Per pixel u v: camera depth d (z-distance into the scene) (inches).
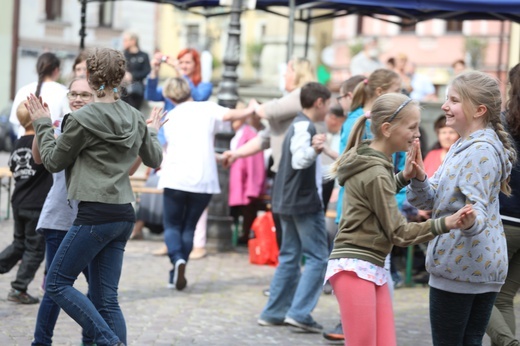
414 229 207.2
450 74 1809.8
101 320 236.7
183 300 366.0
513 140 247.0
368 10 524.4
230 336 311.7
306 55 589.6
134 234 519.2
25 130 336.2
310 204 318.0
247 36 1760.6
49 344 262.5
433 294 220.4
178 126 389.1
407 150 218.7
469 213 199.0
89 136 234.8
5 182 797.9
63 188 280.7
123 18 1814.7
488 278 215.5
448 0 446.6
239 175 503.8
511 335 247.0
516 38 877.8
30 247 338.0
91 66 237.9
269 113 368.8
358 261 215.3
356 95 298.0
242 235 523.8
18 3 1702.8
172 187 383.6
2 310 327.9
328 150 309.3
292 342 307.3
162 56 453.1
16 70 1717.5
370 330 214.1
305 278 321.4
